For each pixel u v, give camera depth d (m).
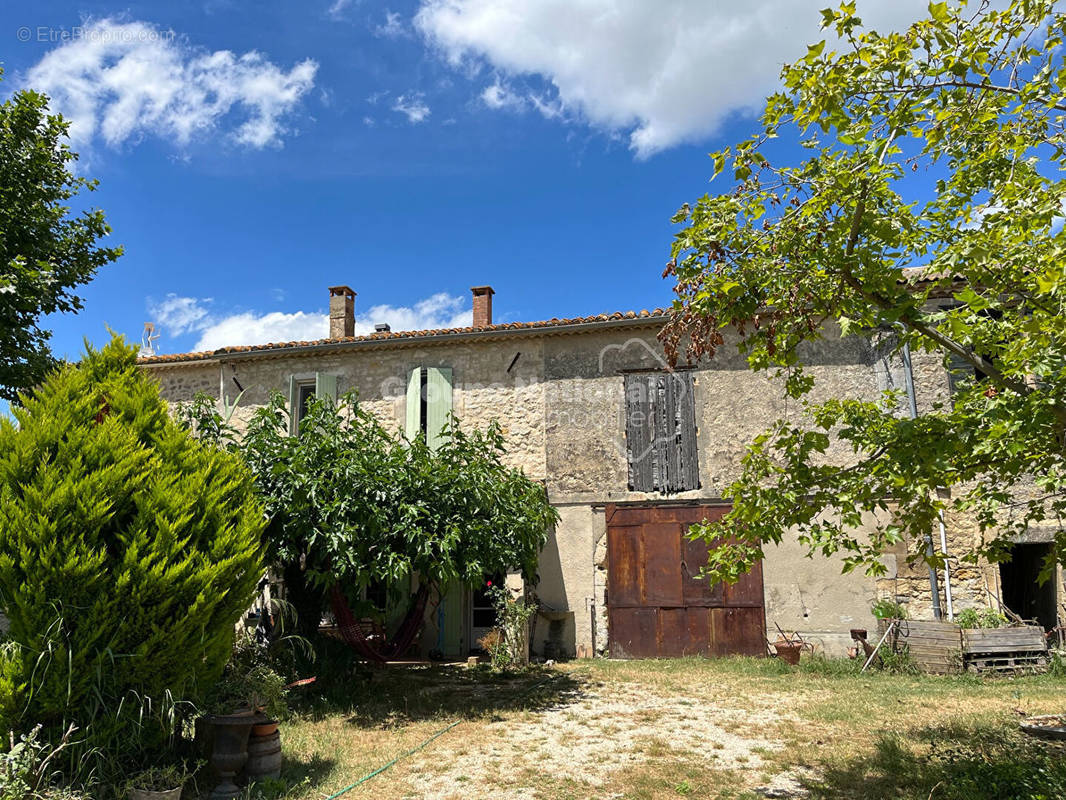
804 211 4.10
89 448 4.88
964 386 4.88
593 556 11.77
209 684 5.23
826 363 11.45
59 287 9.38
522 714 7.66
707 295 4.27
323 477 7.61
